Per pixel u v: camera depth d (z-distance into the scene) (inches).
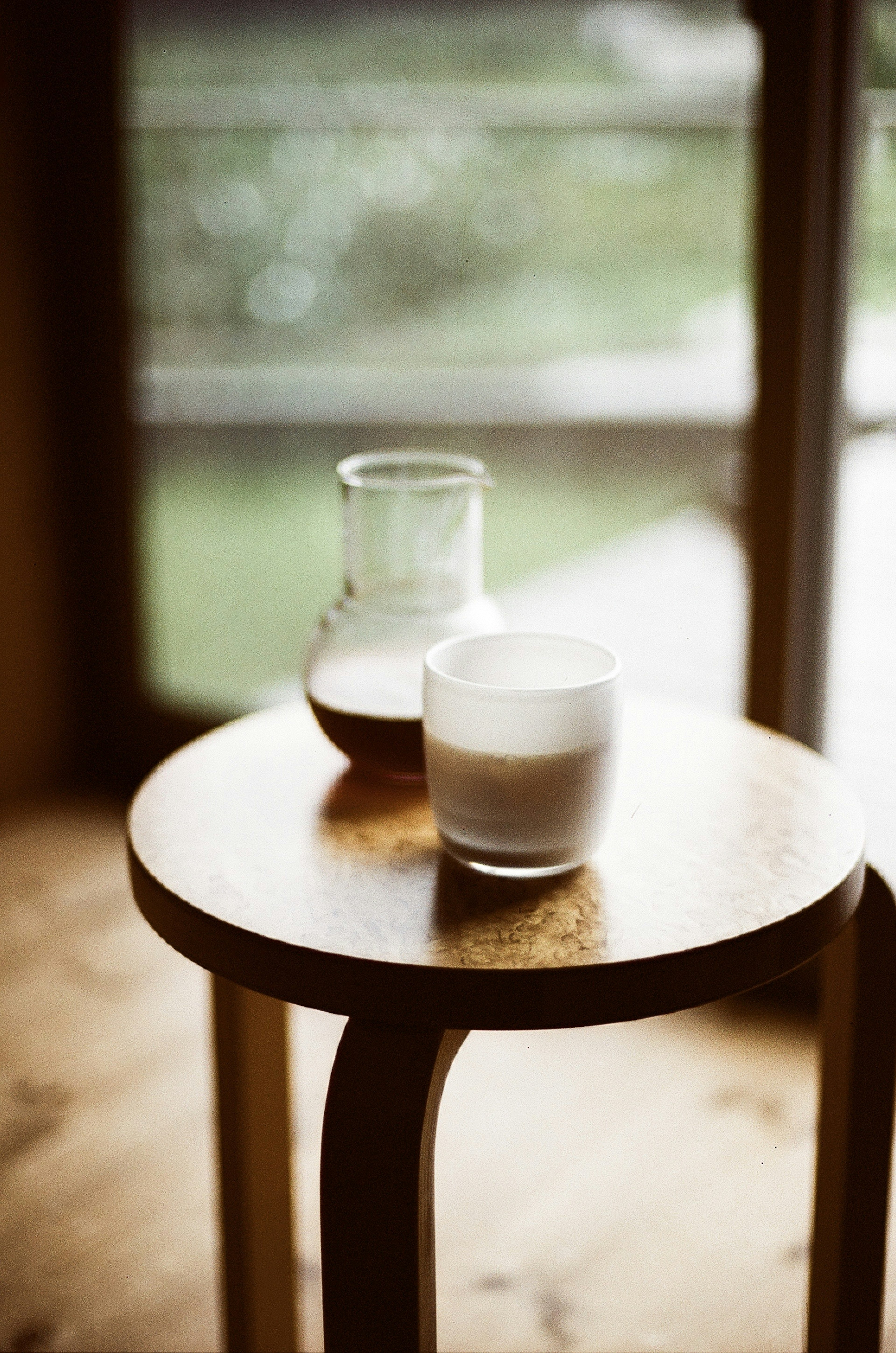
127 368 94.3
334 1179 39.6
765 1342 54.2
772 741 48.7
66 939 80.4
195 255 117.6
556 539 241.8
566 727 40.8
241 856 43.3
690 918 40.6
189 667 139.3
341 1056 39.9
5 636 96.3
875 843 82.7
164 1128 63.8
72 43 89.1
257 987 40.4
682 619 159.5
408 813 45.3
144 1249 58.1
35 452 95.8
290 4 107.3
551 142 185.8
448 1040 40.2
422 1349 40.3
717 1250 57.8
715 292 202.2
